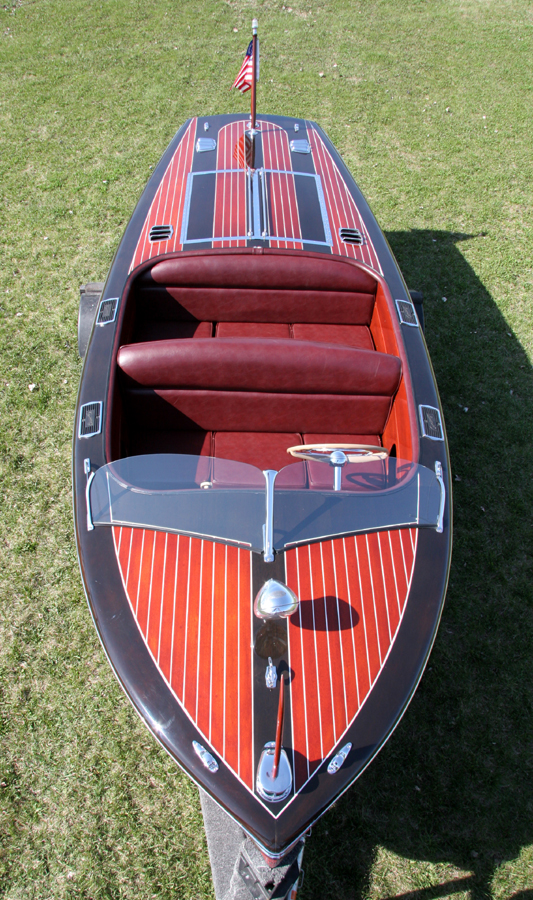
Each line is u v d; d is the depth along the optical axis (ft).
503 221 20.02
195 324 12.86
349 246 12.73
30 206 18.74
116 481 8.73
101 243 17.69
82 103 23.29
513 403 15.14
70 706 9.86
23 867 8.48
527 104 25.48
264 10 30.09
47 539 11.80
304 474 8.83
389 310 11.70
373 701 7.53
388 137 22.94
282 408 10.94
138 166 20.40
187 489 8.61
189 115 22.84
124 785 9.21
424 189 20.84
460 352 16.14
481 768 9.82
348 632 7.89
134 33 27.68
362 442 11.50
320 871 8.73
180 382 10.44
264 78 25.20
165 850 8.72
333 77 25.76
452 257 18.63
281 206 13.26
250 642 7.64
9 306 15.83
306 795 6.91
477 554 12.43
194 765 7.00
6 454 13.00
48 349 14.92
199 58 26.14
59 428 13.51
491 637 11.30
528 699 10.60
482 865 8.94
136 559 8.27
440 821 9.28
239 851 8.13
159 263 11.91
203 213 12.91
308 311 12.87
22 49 26.35
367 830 9.12
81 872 8.48
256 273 12.07
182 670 7.48
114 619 7.88
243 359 10.19
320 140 15.90
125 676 7.53
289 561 8.23
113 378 10.09
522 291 17.84
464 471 13.75
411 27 29.99
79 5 29.78
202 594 7.97
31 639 10.53
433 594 8.47
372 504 8.84
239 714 7.25
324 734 7.23
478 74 27.07
